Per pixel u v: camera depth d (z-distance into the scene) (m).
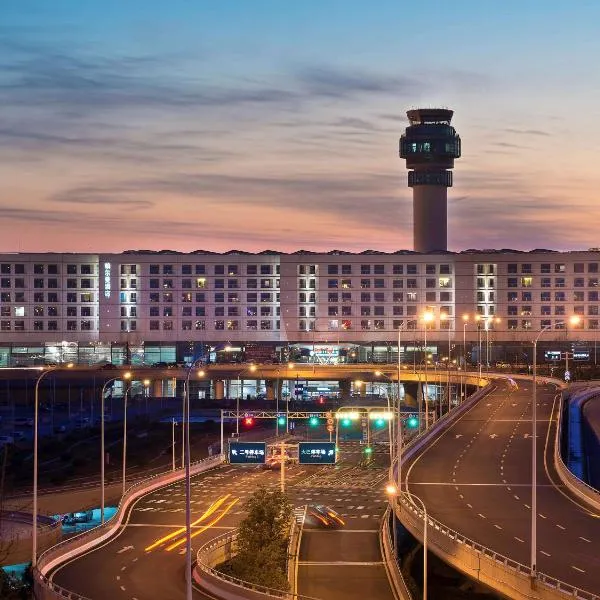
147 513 132.12
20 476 188.88
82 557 108.25
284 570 103.38
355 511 135.88
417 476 138.25
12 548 123.12
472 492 126.69
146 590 94.12
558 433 166.50
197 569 100.81
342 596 95.62
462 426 184.88
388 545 111.44
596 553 93.31
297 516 128.50
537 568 87.56
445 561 96.69
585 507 116.81
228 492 148.38
